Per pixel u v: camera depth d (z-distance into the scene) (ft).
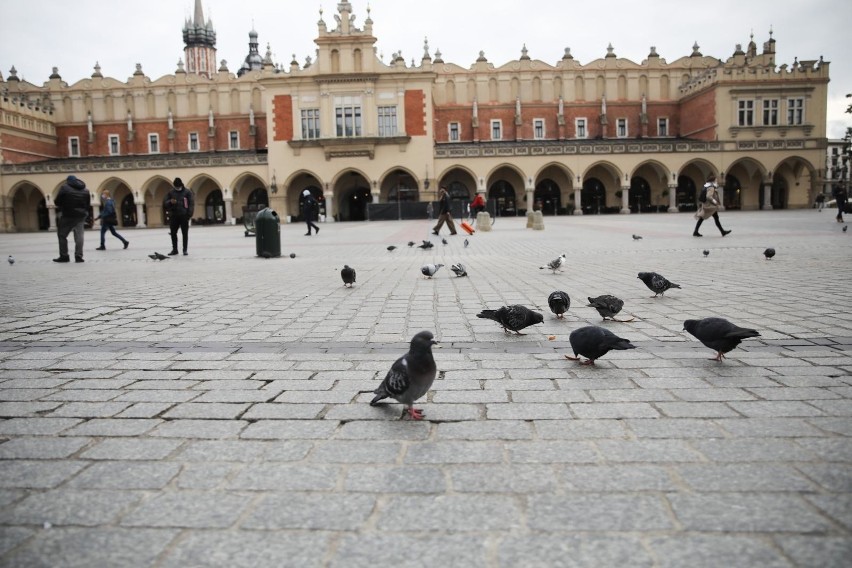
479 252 53.62
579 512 7.93
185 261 51.06
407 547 7.21
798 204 184.14
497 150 176.35
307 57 201.16
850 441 10.03
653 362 15.42
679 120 199.72
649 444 10.11
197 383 14.40
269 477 9.18
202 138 200.44
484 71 195.52
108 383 14.51
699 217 64.34
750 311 22.20
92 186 180.45
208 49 409.69
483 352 17.01
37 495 8.72
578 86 197.36
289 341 18.97
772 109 176.24
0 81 201.87
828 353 15.83
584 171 176.76
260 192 194.59
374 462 9.64
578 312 23.03
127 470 9.53
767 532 7.37
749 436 10.33
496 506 8.14
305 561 6.97
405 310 24.31
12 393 13.73
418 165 176.35
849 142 227.81
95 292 31.60
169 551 7.24
